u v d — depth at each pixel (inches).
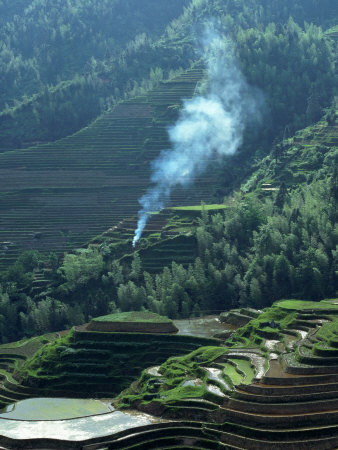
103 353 7111.2
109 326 7426.2
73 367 7007.9
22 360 7731.3
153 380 6131.9
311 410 5187.0
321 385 5339.6
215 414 5290.4
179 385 5856.3
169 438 5187.0
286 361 5782.5
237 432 5103.3
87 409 6003.9
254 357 6181.1
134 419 5492.1
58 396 6781.5
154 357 7042.3
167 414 5452.8
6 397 6870.1
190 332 7396.7
